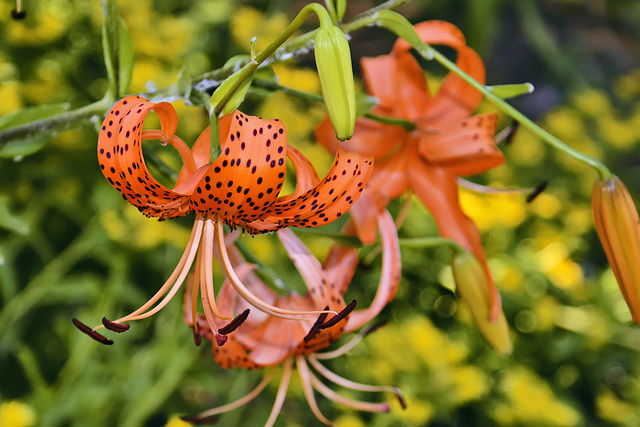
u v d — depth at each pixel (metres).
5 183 0.91
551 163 1.22
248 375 0.92
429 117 0.62
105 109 0.58
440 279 0.99
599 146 1.29
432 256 1.01
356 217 0.58
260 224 0.53
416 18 1.65
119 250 0.87
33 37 0.91
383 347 0.89
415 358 0.88
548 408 0.89
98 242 0.87
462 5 1.62
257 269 0.58
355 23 0.55
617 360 1.07
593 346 1.04
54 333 1.00
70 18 0.93
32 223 0.89
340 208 0.52
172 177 0.58
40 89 0.93
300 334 0.58
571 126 1.21
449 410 0.91
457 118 0.62
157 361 0.87
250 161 0.50
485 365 0.99
